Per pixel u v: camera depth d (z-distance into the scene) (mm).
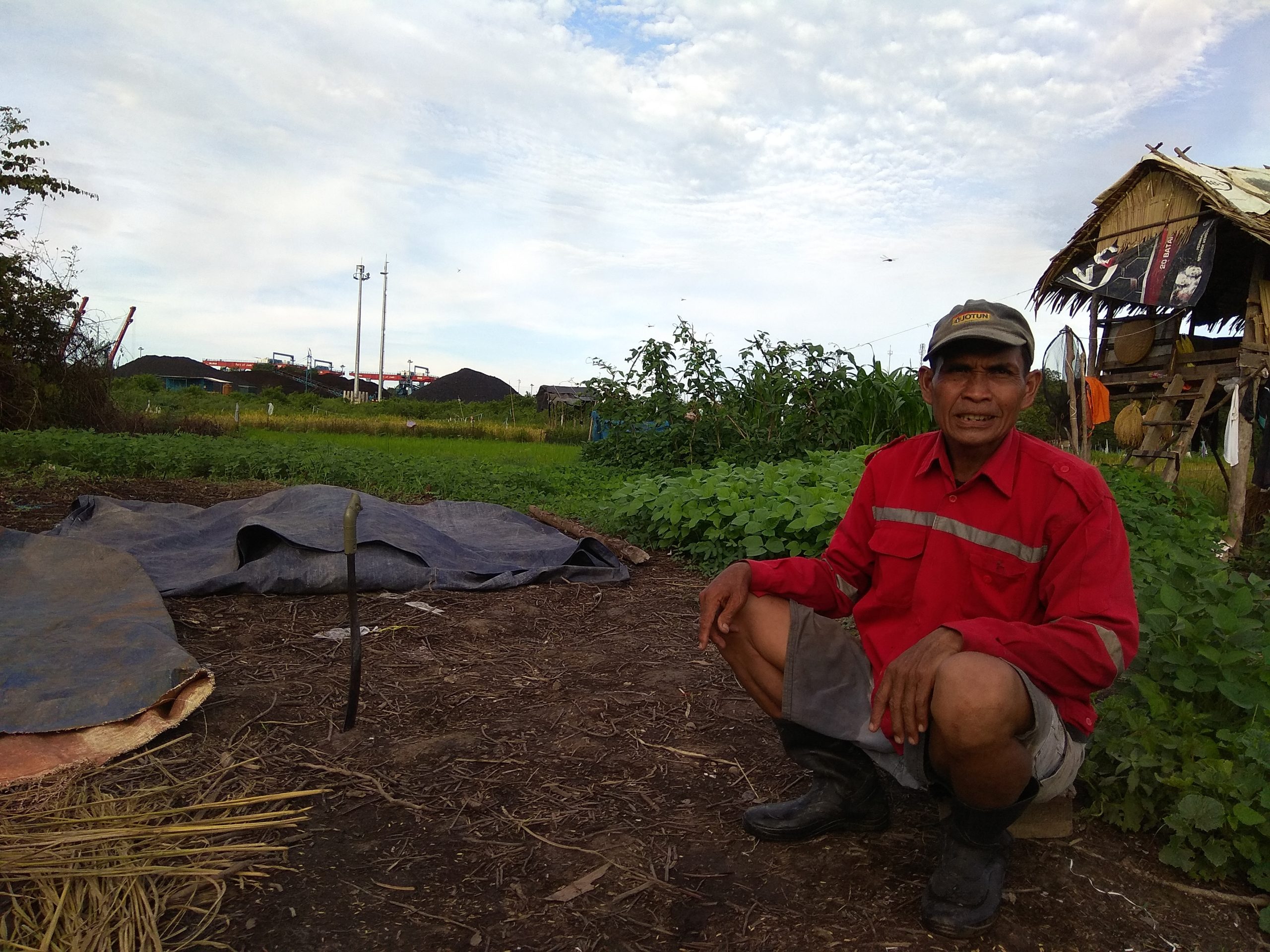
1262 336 8883
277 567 4922
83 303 16281
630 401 13398
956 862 2043
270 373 62000
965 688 1757
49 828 2342
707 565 6059
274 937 1975
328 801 2615
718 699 3570
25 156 14992
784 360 11828
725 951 1972
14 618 3678
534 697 3545
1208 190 8633
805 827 2416
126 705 2900
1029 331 2045
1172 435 10102
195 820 2436
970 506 2127
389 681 3643
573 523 7230
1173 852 2320
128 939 1918
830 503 5602
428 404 40812
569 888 2203
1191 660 2850
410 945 1966
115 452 11125
